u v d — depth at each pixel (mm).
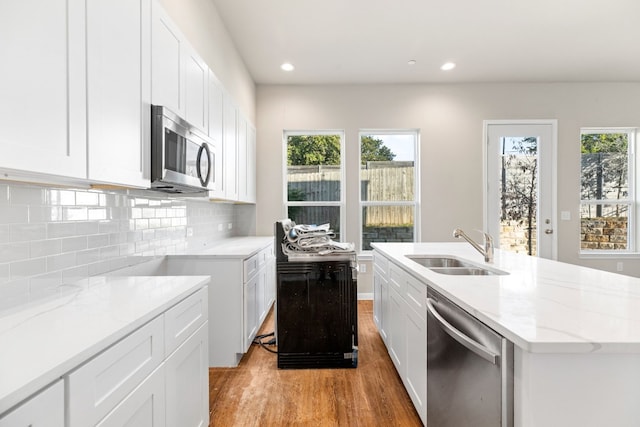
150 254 2139
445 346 1284
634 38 3266
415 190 4449
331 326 2340
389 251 2508
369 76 4098
